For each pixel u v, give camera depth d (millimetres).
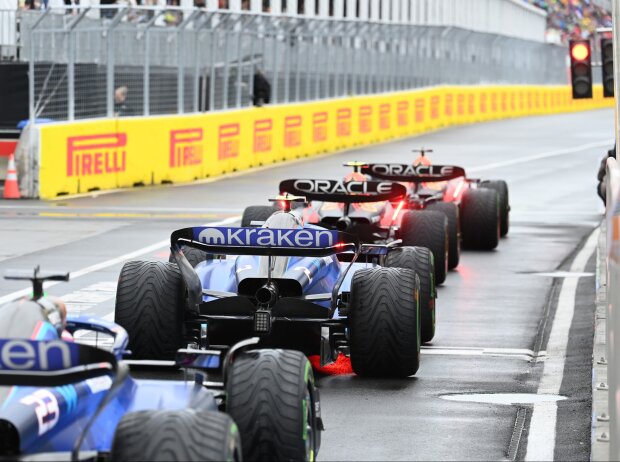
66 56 91312
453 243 60125
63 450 20312
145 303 34406
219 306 34469
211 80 110188
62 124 90250
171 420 18938
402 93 165500
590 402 33594
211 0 128750
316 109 135125
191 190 97688
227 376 23375
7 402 19688
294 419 22688
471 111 198375
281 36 127812
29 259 61344
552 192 102562
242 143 115875
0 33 99000
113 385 19141
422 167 60281
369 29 152625
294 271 35594
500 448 29156
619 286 23406
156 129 100500
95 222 76812
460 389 35344
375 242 51594
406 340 35125
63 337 22578
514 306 50250
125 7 93625
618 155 55406
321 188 49406
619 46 56812
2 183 92875
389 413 32344
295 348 34750
